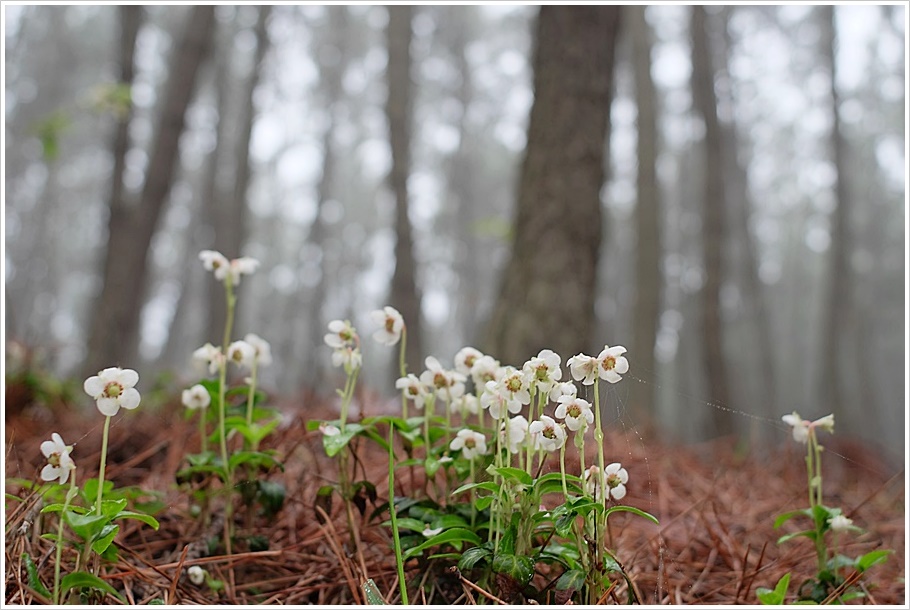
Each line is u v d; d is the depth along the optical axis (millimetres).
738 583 1976
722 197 9328
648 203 8547
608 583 1493
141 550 1910
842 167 13180
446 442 1765
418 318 8461
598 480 1428
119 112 5977
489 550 1479
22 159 21031
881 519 3018
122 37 6984
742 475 3586
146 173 6559
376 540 1946
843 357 18812
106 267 6379
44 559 1547
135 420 3074
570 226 3779
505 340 3699
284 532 2090
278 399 3695
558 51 3979
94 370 5918
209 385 2055
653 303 8242
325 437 1698
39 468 2443
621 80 13578
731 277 17250
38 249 22328
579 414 1414
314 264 19016
